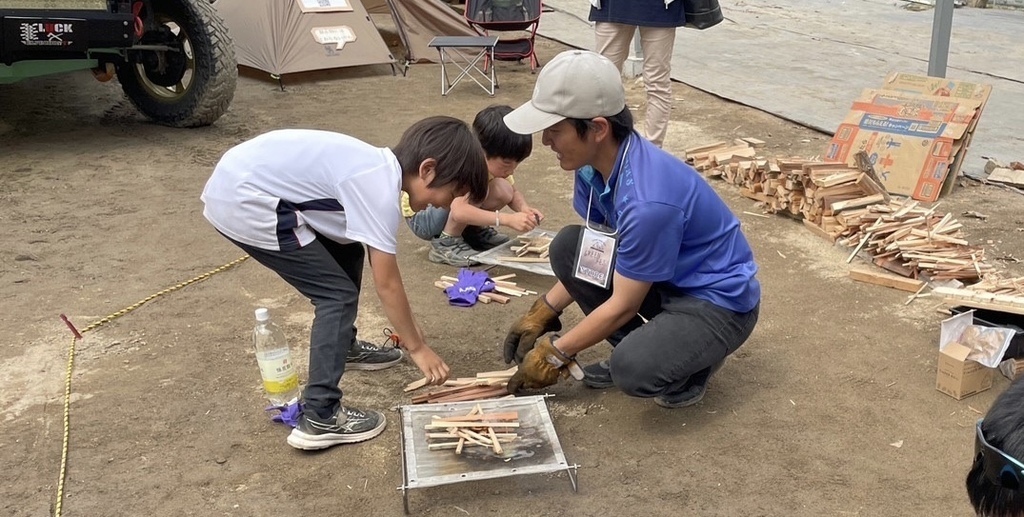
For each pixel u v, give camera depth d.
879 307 3.81
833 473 2.71
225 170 2.68
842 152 5.38
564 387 3.22
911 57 8.99
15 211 4.92
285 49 8.01
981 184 5.33
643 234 2.62
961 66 8.53
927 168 5.09
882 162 5.23
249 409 3.08
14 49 5.40
